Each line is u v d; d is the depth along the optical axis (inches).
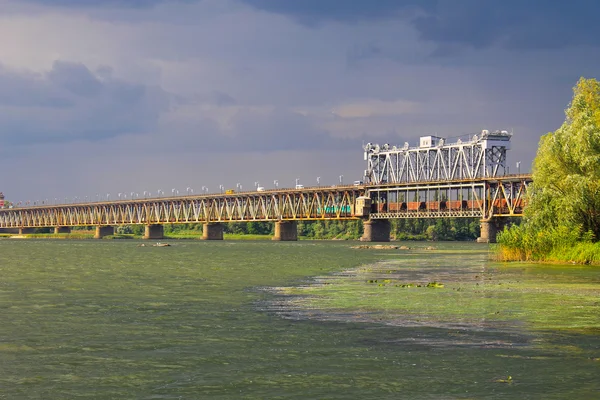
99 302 1872.5
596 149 3196.4
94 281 2564.0
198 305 1796.3
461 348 1217.4
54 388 982.4
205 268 3366.1
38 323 1503.4
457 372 1056.2
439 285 2263.8
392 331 1380.4
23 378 1032.8
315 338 1312.7
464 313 1615.4
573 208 3216.0
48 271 3139.8
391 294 2032.5
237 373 1056.8
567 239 3316.9
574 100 3496.6
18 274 2938.0
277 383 1003.9
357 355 1168.2
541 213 3393.2
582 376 1029.8
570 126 3346.5
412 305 1766.7
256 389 975.6
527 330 1384.1
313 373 1055.6
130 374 1053.2
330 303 1820.9
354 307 1736.0
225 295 2039.9
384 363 1114.1
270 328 1423.5
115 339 1312.7
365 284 2385.6
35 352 1201.4
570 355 1160.2
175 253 5378.9
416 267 3378.4
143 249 6461.6
